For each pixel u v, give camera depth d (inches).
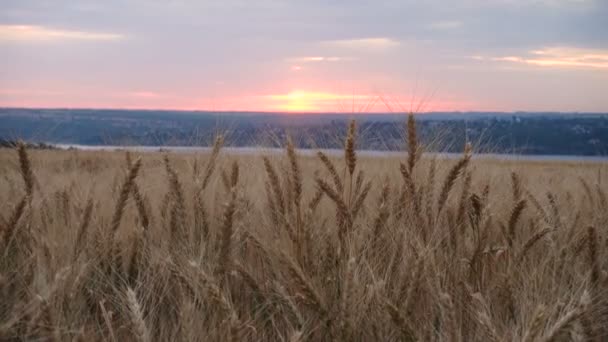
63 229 172.1
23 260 157.6
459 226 171.9
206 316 137.6
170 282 159.5
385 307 121.3
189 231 175.0
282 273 155.4
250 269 164.1
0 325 125.6
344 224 162.4
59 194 195.5
